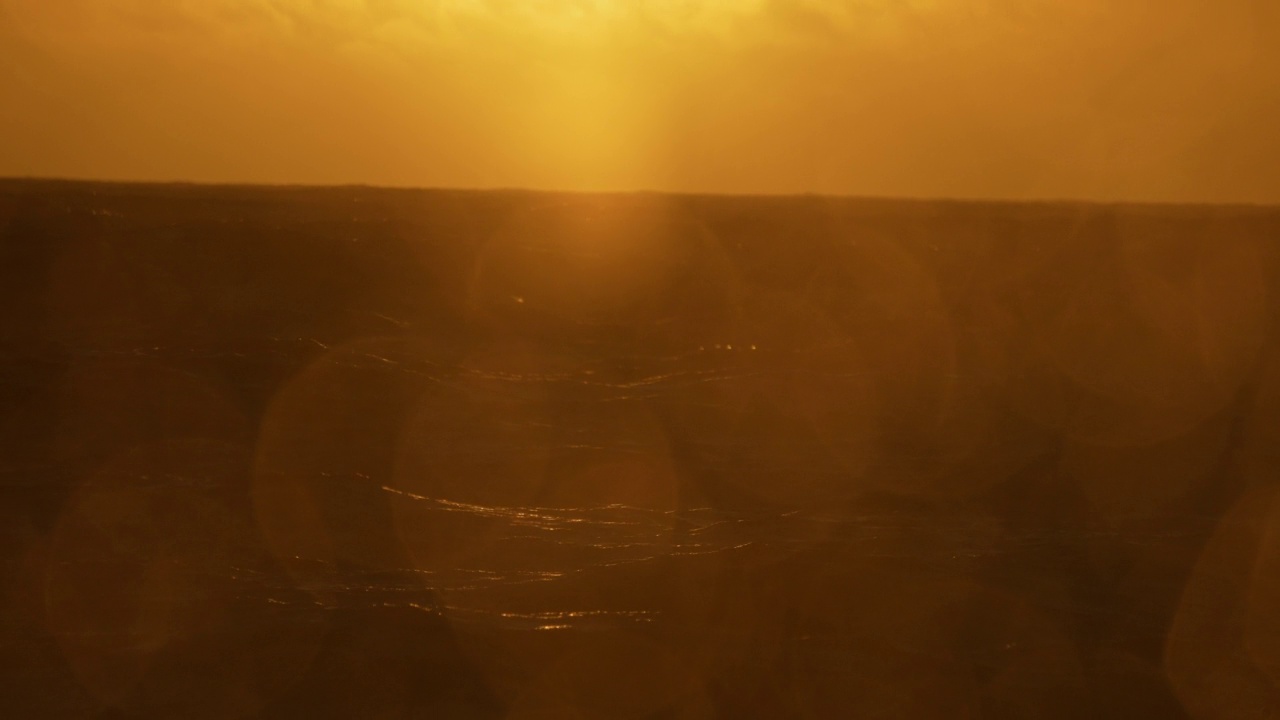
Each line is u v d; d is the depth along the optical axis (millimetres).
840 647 10477
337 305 37938
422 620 10953
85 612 11203
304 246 40938
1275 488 18406
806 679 9789
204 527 14281
